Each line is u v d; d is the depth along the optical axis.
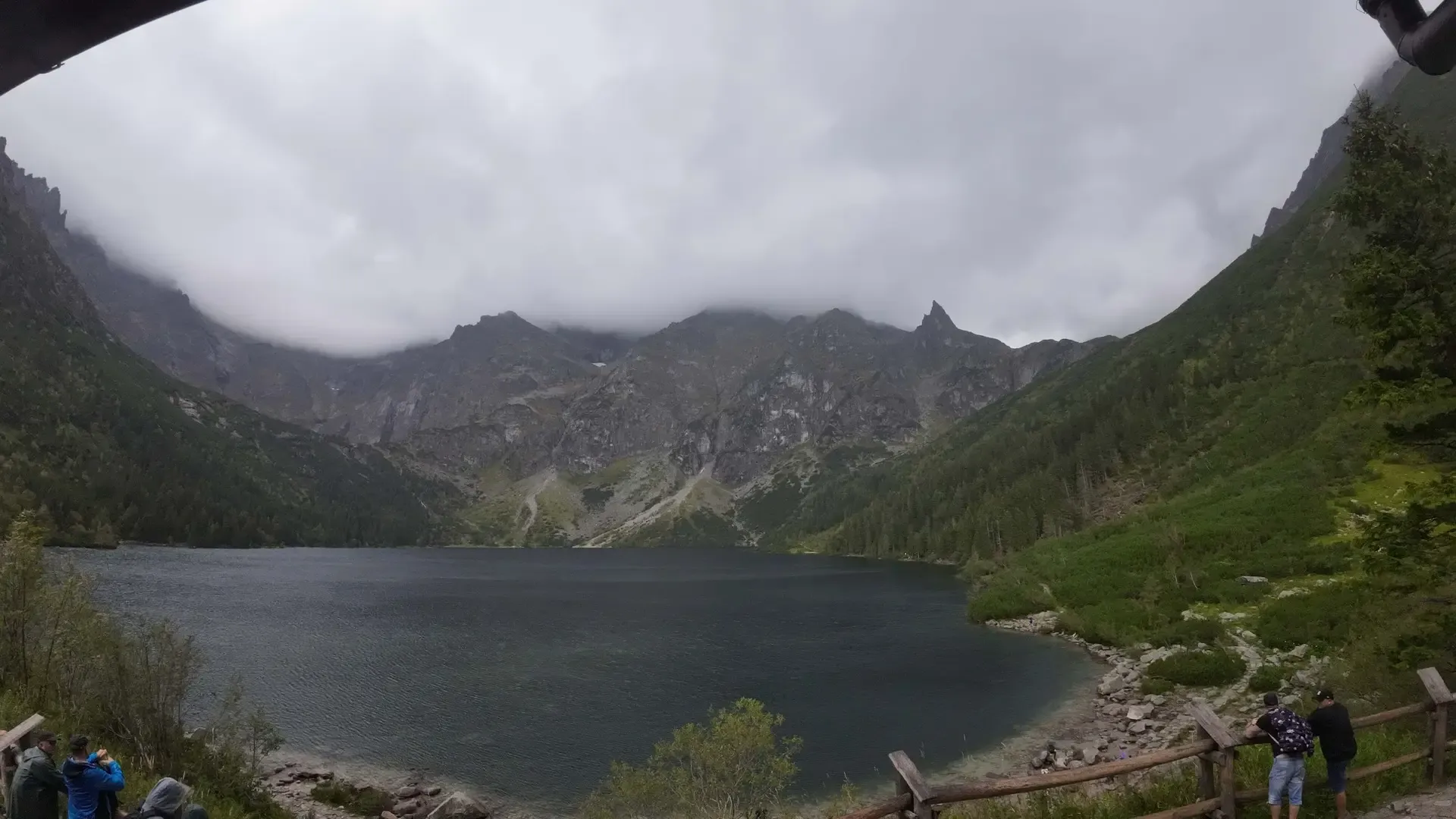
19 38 2.49
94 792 11.27
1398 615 21.77
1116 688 41.22
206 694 45.81
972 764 32.62
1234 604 50.53
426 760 35.31
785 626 77.25
